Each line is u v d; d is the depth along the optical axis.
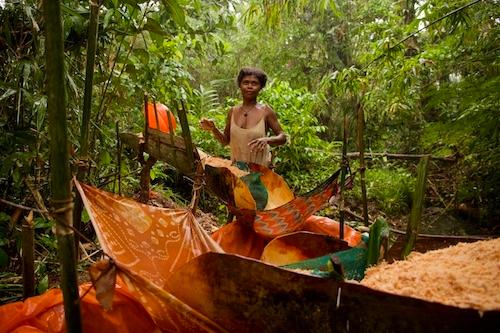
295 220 2.73
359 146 2.69
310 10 8.06
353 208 5.55
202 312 1.59
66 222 1.23
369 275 1.67
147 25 2.74
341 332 1.30
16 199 2.83
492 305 1.13
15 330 1.69
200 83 8.33
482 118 4.02
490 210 4.88
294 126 5.91
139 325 1.82
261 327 1.46
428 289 1.32
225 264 1.50
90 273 1.33
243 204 2.70
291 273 1.36
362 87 4.58
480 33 4.45
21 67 2.25
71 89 2.54
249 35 7.88
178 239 2.28
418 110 6.07
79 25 2.53
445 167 6.06
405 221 5.35
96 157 3.25
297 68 8.38
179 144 2.98
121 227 2.07
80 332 1.32
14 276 2.61
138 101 3.84
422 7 4.23
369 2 7.25
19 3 2.39
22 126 2.51
